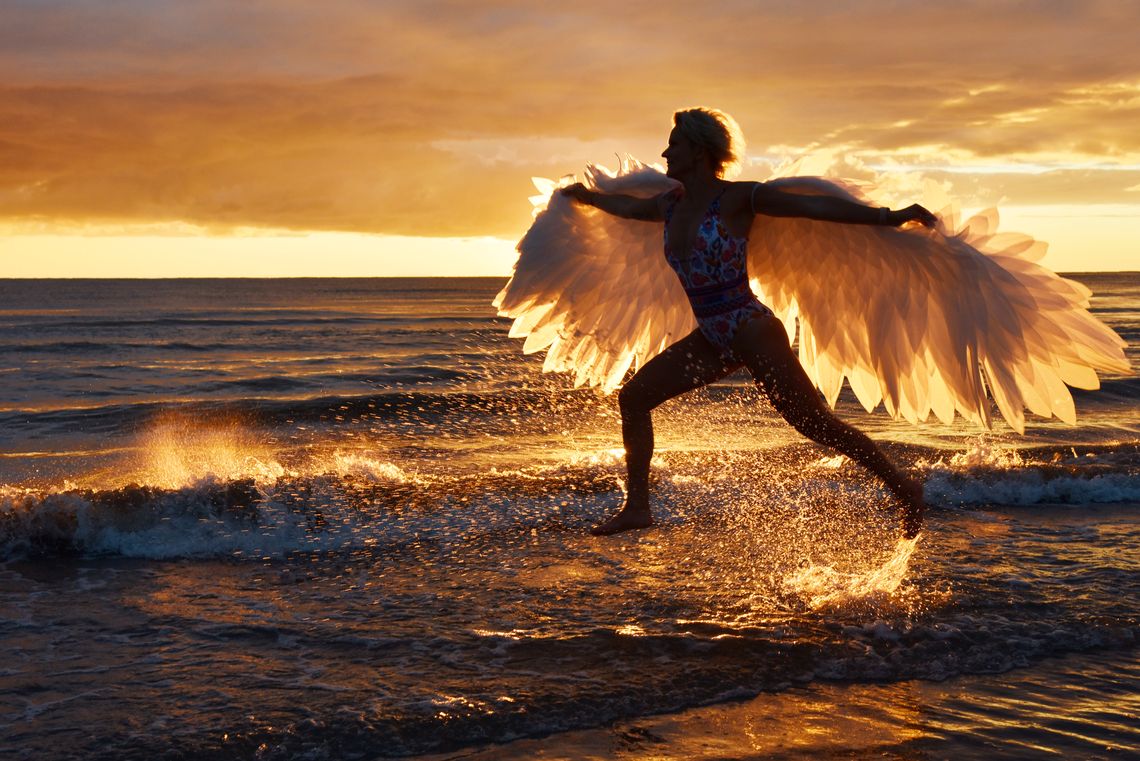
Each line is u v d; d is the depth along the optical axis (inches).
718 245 151.0
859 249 157.3
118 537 246.4
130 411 571.5
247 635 178.7
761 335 151.9
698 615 186.5
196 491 271.7
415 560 231.0
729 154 153.7
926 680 157.1
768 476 325.4
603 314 182.4
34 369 863.1
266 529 253.8
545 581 211.2
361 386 745.6
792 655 165.9
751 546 241.0
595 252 178.7
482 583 210.8
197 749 131.3
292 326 1622.8
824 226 156.9
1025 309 146.3
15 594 207.9
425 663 162.9
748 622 182.2
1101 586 206.4
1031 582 208.8
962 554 234.2
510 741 134.8
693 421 483.5
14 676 158.4
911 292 156.3
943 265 149.8
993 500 306.7
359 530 255.6
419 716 140.9
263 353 1074.7
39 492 264.2
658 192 168.4
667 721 141.3
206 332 1439.5
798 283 167.2
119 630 182.7
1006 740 135.8
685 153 152.5
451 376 817.5
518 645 170.7
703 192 153.3
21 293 3727.9
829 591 202.4
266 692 150.7
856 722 141.3
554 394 635.5
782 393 153.3
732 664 161.6
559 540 247.9
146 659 166.6
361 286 5369.1
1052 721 142.1
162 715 142.3
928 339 157.6
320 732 136.2
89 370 860.6
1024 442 456.4
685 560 228.2
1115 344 144.8
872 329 161.8
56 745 132.4
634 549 238.8
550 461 397.7
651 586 206.8
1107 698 150.7
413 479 319.3
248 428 512.4
